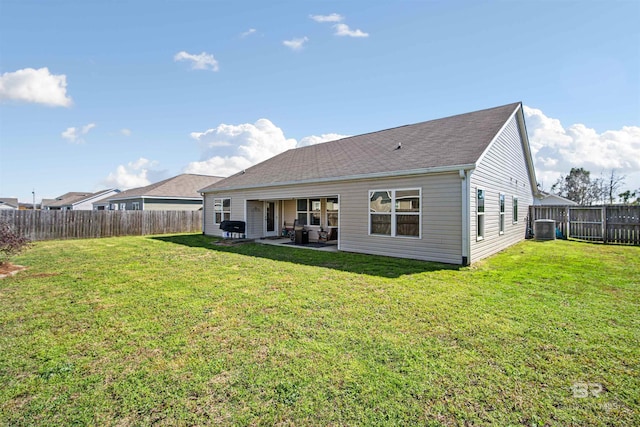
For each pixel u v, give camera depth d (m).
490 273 6.96
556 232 14.78
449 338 3.60
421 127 12.43
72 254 10.29
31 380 2.80
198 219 21.08
